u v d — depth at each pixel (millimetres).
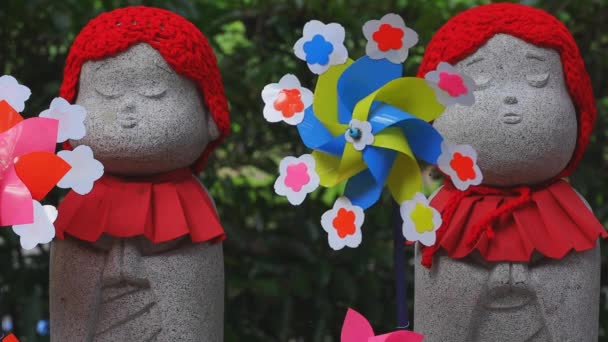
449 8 3678
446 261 2637
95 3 3850
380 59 2346
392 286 3840
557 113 2527
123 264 2586
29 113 3588
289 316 3662
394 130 2348
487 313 2639
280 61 3664
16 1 3531
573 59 2590
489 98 2516
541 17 2572
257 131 3730
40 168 2189
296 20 3746
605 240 3766
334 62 2334
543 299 2598
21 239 2188
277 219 3797
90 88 2549
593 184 3756
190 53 2562
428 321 2686
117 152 2510
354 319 2289
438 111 2373
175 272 2623
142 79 2527
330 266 3652
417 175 2383
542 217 2592
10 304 3723
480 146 2521
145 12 2574
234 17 3705
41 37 3662
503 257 2572
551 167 2570
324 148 2357
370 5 3654
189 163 2672
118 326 2643
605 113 3748
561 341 2611
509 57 2531
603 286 3988
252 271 3639
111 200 2574
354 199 2391
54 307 2678
